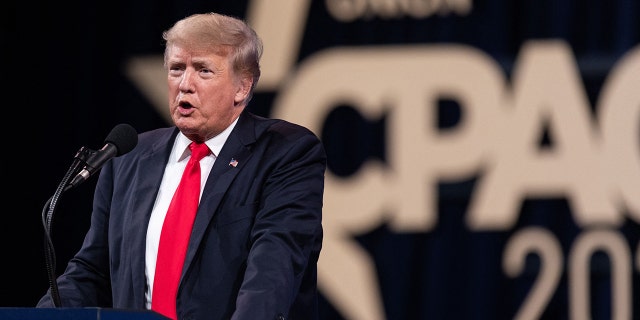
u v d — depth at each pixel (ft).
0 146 46.50
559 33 43.47
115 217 21.04
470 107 43.55
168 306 19.36
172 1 46.68
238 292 18.85
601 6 43.39
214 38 20.02
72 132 46.55
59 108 46.68
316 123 44.68
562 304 42.37
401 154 43.83
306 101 44.80
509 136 43.19
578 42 43.39
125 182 21.35
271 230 19.02
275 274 18.02
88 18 46.98
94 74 46.75
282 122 21.27
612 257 42.06
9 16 47.16
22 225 46.06
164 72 46.50
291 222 19.19
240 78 20.44
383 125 44.24
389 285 43.55
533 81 43.32
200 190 20.33
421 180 43.62
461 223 43.32
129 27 46.83
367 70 44.52
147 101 46.39
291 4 45.44
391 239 43.70
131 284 20.13
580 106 42.86
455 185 43.42
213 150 20.67
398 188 43.75
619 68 42.83
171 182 20.89
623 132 42.37
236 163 20.27
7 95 46.83
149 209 20.52
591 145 42.57
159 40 46.70
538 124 43.06
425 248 43.52
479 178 43.27
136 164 21.47
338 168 44.32
